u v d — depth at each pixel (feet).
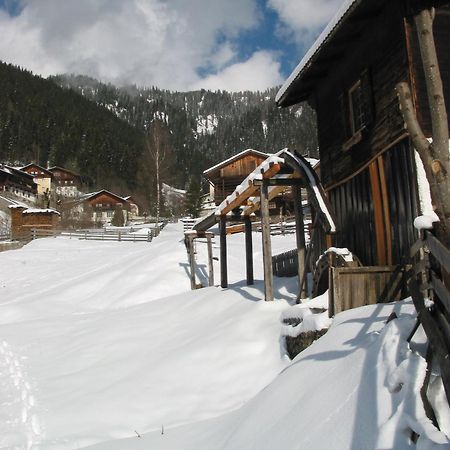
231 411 19.29
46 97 418.92
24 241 106.93
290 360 22.97
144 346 32.04
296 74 33.50
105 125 403.54
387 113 25.75
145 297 57.47
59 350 34.60
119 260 80.38
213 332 30.01
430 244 10.94
